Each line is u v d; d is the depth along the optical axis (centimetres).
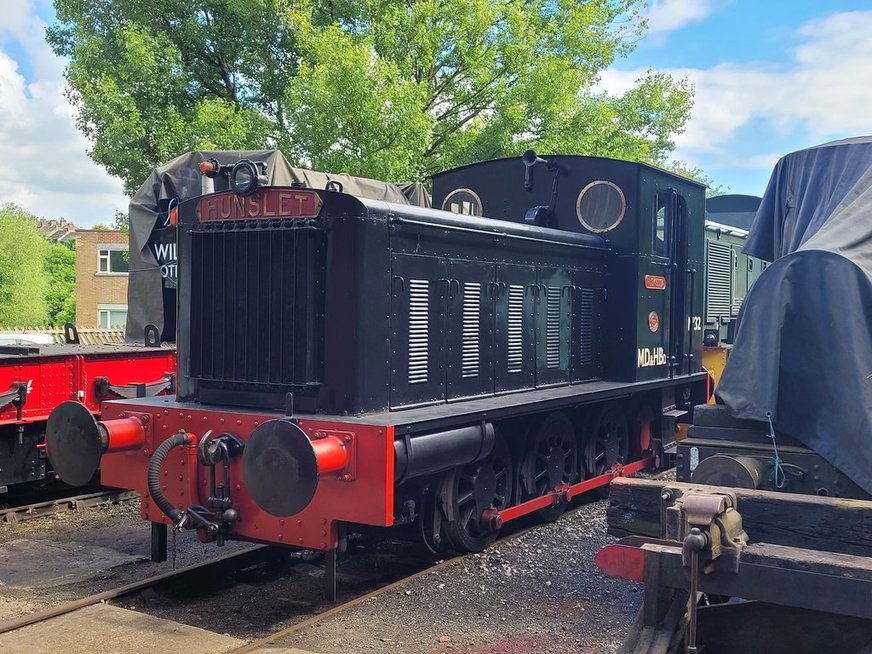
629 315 696
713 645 321
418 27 1429
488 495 559
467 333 553
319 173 867
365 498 423
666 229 746
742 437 430
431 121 1401
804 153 499
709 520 276
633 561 306
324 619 433
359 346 461
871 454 364
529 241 610
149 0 1600
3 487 677
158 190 851
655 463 802
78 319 2995
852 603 267
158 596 473
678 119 1878
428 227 511
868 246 404
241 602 470
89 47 1527
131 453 502
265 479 415
